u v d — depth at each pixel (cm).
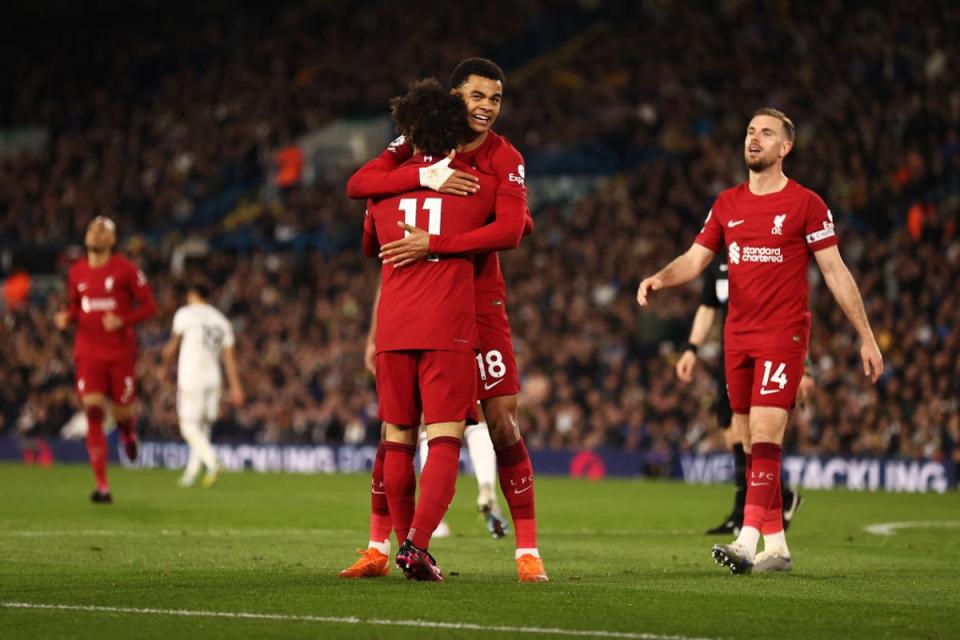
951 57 10431
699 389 8550
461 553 3419
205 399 6738
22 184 13988
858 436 7875
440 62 14075
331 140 13575
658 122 12012
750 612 2164
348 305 10738
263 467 9438
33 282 12250
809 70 11162
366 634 1878
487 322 2589
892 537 4184
